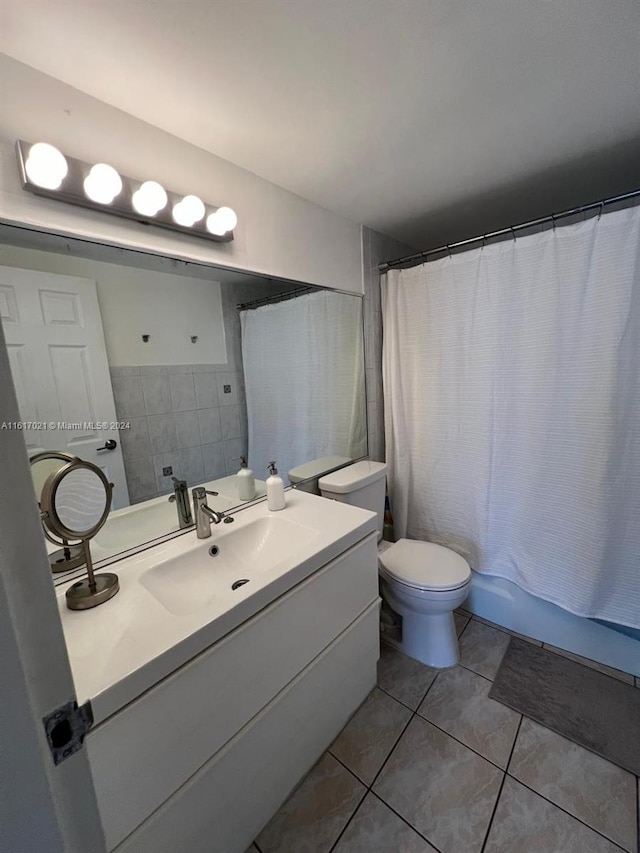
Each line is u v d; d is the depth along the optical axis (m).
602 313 1.43
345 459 2.02
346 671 1.32
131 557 1.12
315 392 1.81
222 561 1.24
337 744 1.29
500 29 0.86
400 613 1.70
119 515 1.14
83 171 0.96
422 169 1.47
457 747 1.26
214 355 1.38
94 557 1.07
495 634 1.81
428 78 1.00
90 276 1.04
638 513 1.45
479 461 1.85
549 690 1.47
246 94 1.02
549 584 1.66
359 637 1.37
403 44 0.89
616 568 1.51
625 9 0.82
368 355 2.11
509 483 1.78
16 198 0.88
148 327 1.19
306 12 0.79
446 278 1.86
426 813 1.08
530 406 1.65
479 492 1.87
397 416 2.08
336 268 1.85
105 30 0.80
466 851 0.99
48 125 0.92
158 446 1.24
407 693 1.49
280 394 1.64
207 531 1.25
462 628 1.86
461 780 1.16
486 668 1.59
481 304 1.75
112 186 0.96
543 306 1.57
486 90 1.06
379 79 1.00
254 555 1.33
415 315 1.99
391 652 1.71
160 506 1.24
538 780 1.15
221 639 0.87
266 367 1.57
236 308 1.44
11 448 0.30
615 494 1.47
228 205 1.34
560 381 1.56
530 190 1.69
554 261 1.52
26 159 0.86
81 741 0.36
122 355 1.13
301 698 1.13
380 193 1.65
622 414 1.43
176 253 1.20
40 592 0.32
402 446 2.09
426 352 1.97
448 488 1.99
